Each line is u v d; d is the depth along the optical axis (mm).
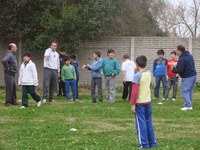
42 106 15133
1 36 23859
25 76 14805
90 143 8961
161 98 18766
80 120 12055
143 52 24344
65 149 8375
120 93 21750
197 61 24297
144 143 8500
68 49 22859
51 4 22781
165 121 11977
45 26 22391
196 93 22312
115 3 24781
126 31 29953
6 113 13234
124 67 17359
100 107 14953
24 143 8977
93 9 23094
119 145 8758
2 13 22922
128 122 11742
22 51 23703
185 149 8422
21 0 22359
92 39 24141
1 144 8922
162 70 18078
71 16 22344
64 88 19141
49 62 16641
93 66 16719
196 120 12164
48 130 10383
